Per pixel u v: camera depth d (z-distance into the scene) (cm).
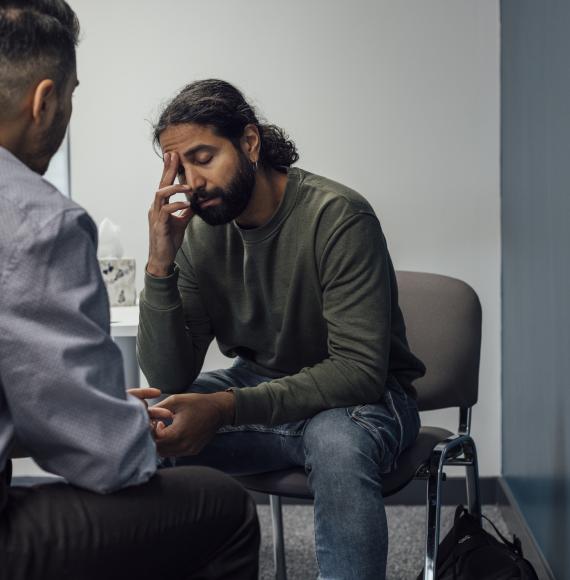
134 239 310
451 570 179
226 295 183
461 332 204
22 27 109
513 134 273
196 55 306
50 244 100
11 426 102
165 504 109
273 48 305
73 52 116
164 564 110
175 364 179
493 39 301
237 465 172
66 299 101
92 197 310
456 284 209
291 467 170
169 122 166
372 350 162
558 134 203
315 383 161
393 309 180
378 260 166
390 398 169
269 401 160
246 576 117
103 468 103
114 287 249
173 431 151
